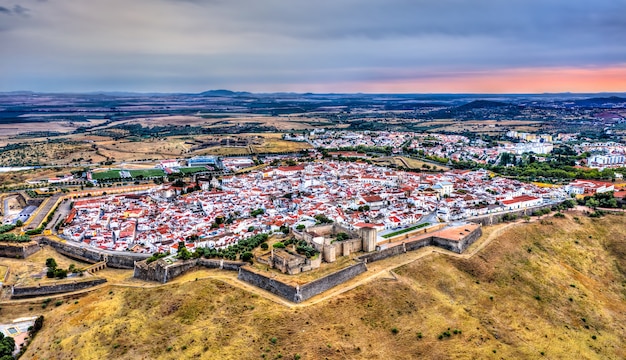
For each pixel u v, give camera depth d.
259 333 189.38
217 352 179.88
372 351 186.25
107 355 185.38
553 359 192.38
